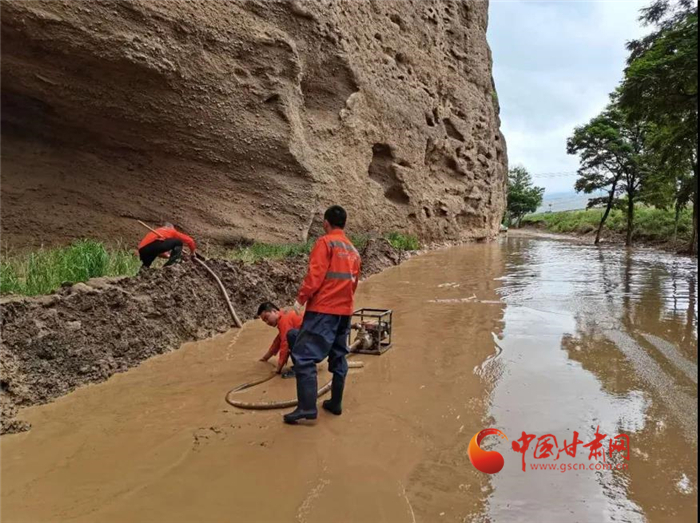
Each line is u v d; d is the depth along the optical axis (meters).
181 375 4.94
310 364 3.91
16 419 3.75
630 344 6.14
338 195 15.52
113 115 9.32
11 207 8.75
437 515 2.66
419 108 21.09
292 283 8.83
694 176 20.86
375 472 3.12
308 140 14.14
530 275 13.30
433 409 4.14
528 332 6.78
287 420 3.84
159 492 2.85
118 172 10.06
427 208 22.02
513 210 72.44
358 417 3.99
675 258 19.47
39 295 5.17
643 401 4.29
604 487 2.96
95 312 5.12
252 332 6.64
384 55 18.55
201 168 10.94
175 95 9.77
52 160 9.35
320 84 15.09
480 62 28.66
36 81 8.30
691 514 2.70
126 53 8.64
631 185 28.84
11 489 2.86
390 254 15.45
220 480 2.99
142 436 3.58
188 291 6.46
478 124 28.28
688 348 5.98
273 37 11.48
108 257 6.73
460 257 18.80
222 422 3.86
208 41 10.10
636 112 15.16
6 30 7.55
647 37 15.56
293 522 2.58
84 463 3.17
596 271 14.45
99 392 4.42
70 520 2.57
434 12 23.25
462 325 7.19
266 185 11.86
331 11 14.29
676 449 3.44
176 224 10.66
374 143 17.83
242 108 11.02
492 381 4.81
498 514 2.68
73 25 8.00
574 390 4.56
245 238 11.34
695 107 14.27
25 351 4.31
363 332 5.75
